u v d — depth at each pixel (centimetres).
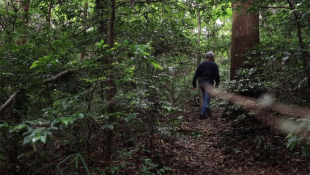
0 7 375
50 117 201
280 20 389
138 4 401
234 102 416
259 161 337
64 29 438
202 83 524
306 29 425
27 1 411
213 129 495
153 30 448
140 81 293
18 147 236
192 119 610
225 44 880
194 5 391
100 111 239
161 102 305
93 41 451
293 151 341
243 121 476
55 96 272
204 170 318
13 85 268
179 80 755
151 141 343
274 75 353
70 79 269
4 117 256
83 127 249
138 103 260
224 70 1089
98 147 304
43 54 309
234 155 365
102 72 224
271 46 374
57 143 244
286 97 352
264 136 407
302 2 288
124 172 289
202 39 943
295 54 330
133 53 192
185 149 389
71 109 215
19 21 377
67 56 335
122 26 431
